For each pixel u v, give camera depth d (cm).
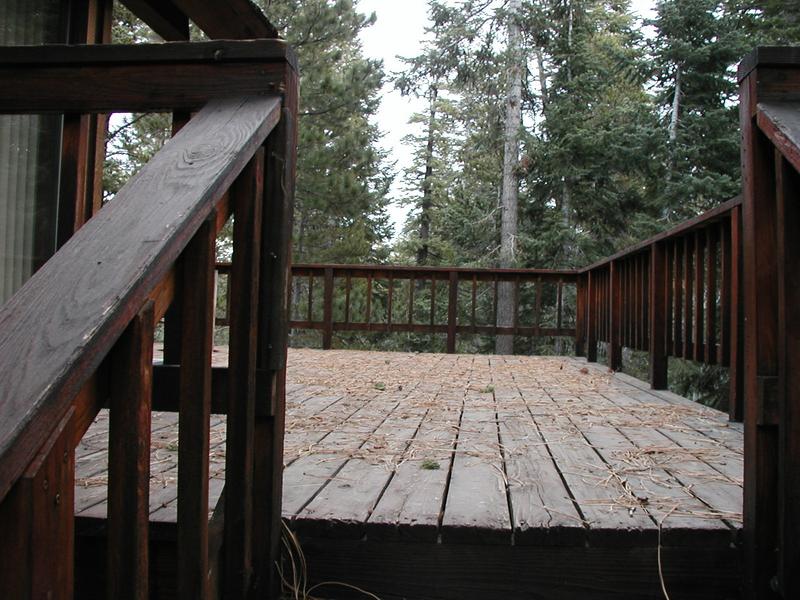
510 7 1286
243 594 122
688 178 1068
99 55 137
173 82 135
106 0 286
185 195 101
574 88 1287
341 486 168
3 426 64
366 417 274
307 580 142
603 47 1520
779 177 130
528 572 139
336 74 1248
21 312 79
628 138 1209
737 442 228
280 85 132
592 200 1270
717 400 861
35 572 67
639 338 426
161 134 1123
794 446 127
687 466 192
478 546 140
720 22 1112
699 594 137
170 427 240
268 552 129
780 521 128
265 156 131
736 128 1106
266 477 129
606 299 528
